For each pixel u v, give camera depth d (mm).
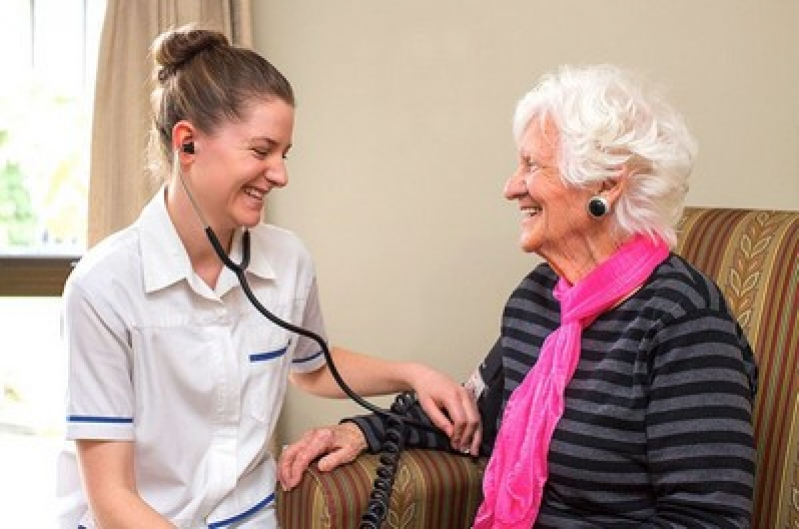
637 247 1313
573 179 1277
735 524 1188
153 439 1419
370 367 1645
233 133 1325
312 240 2236
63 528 1498
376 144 2205
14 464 2520
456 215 2221
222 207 1367
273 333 1505
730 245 1593
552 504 1367
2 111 2309
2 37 2295
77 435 1354
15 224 2336
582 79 1320
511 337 1476
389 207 2223
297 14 2174
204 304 1423
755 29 2133
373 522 1385
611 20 2145
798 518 1398
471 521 1550
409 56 2180
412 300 2250
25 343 2453
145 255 1388
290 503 1465
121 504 1341
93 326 1349
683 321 1238
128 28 2055
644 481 1279
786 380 1442
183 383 1417
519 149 1346
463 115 2191
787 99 2148
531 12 2154
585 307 1309
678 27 2139
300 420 2279
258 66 1361
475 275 2236
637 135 1269
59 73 2299
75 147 2311
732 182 2178
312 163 2211
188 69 1360
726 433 1202
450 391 1542
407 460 1513
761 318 1501
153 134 1471
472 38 2170
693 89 2152
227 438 1474
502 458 1392
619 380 1272
